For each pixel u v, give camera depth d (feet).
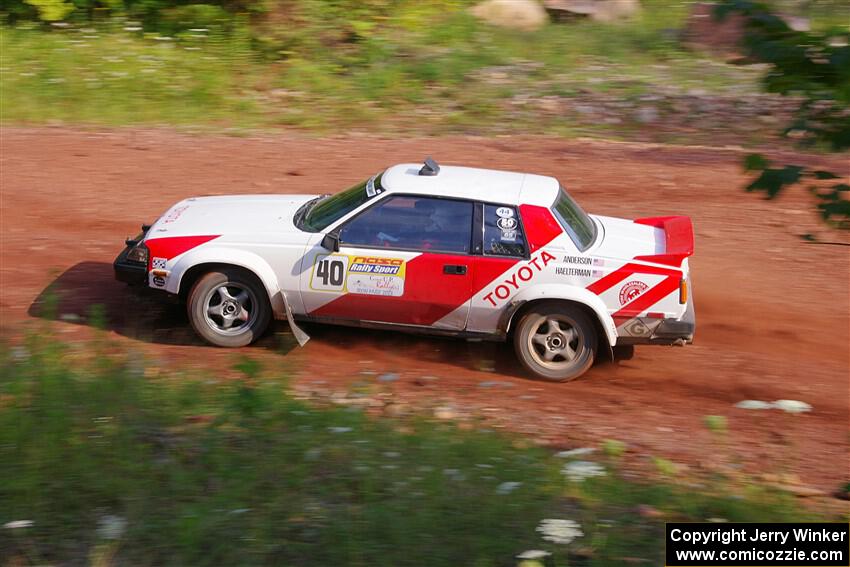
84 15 54.65
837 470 19.40
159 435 17.83
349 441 17.69
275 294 23.80
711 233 34.63
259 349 24.48
